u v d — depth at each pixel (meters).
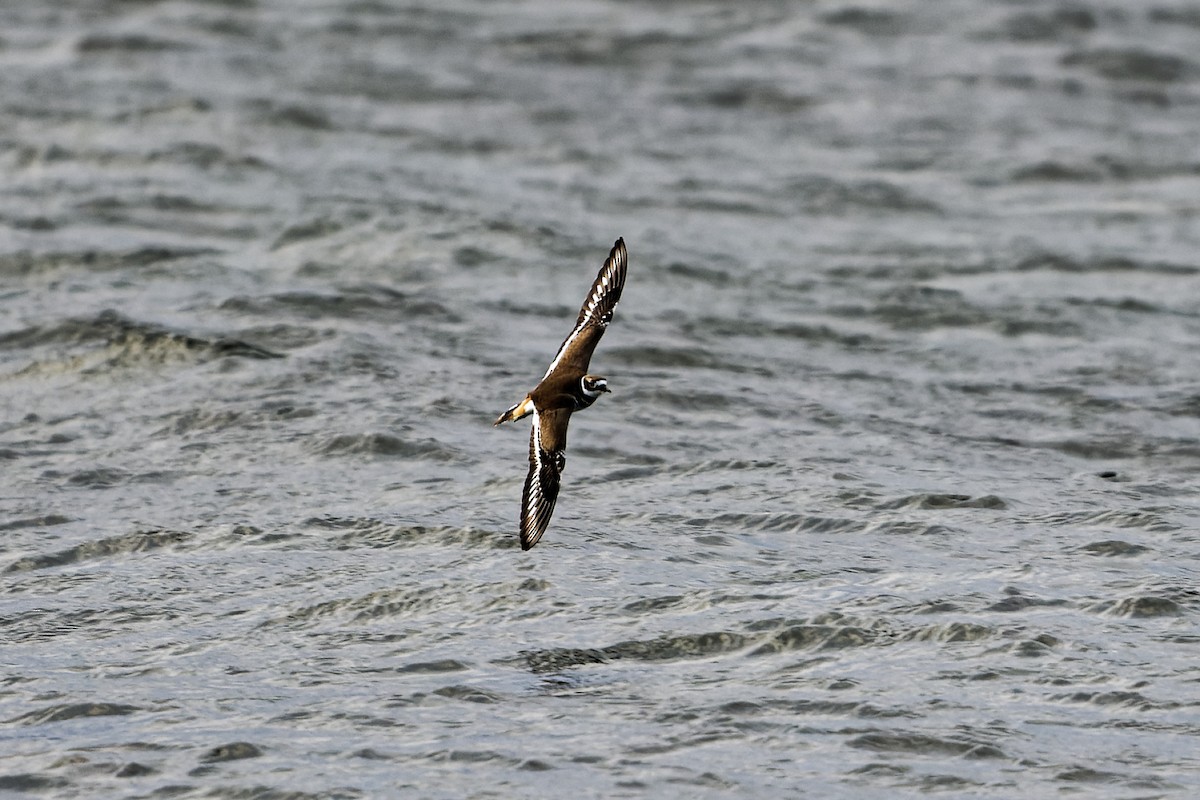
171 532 15.82
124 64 37.25
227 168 30.42
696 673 12.66
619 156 33.44
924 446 18.88
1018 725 11.65
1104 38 42.72
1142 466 18.48
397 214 27.44
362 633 13.52
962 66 40.69
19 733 11.73
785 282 25.91
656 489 17.12
